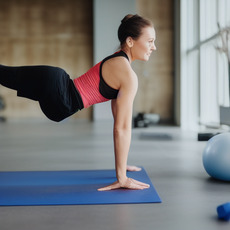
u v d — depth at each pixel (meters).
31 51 11.59
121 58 2.05
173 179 2.71
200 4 8.02
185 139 5.70
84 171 2.96
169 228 1.64
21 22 11.52
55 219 1.76
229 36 4.75
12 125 9.41
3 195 2.18
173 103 10.72
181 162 3.51
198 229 1.63
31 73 1.97
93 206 1.97
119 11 10.70
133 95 2.04
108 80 2.04
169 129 7.99
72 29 11.57
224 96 6.82
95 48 10.80
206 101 8.15
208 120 8.15
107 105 10.77
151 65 10.70
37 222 1.72
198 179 2.71
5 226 1.67
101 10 10.71
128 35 2.10
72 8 11.53
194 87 9.02
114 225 1.68
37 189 2.33
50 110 2.07
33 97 2.02
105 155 4.01
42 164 3.41
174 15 10.54
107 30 10.77
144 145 4.93
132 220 1.75
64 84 2.01
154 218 1.78
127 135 2.08
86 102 2.08
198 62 8.23
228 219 1.74
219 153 2.58
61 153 4.20
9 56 11.59
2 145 5.03
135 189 2.30
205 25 7.97
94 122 10.27
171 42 10.66
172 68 10.68
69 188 2.35
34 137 6.16
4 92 11.56
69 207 1.96
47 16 11.53
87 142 5.35
